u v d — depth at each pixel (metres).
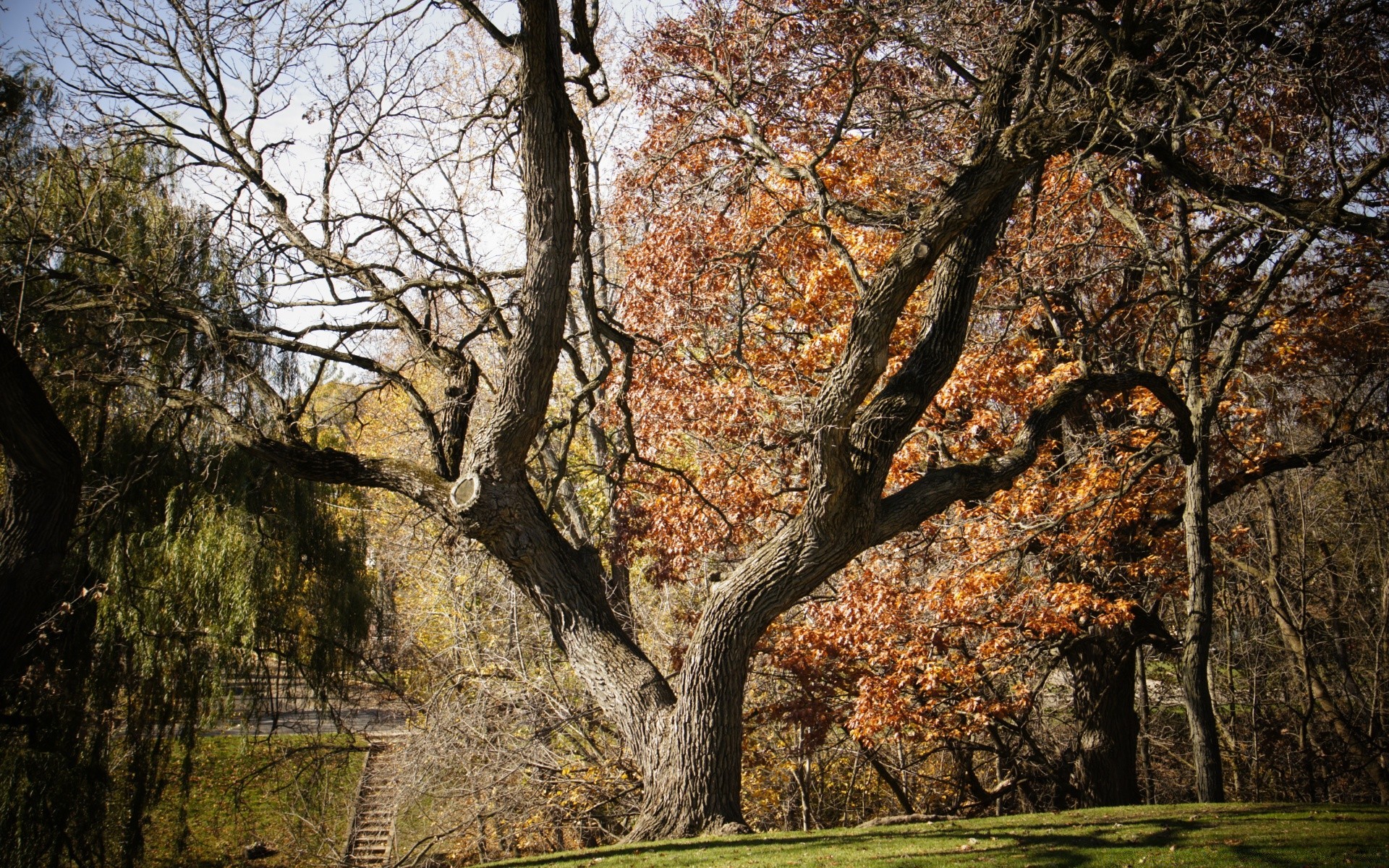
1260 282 12.07
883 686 12.23
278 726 17.33
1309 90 9.72
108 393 12.50
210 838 17.16
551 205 8.27
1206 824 8.28
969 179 7.98
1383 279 12.53
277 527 14.41
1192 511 11.56
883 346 7.95
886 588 12.23
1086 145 9.30
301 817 16.55
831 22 11.20
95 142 10.60
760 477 13.63
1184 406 10.39
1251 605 20.61
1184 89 8.98
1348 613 20.56
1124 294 13.10
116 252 11.63
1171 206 12.47
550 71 8.16
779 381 13.46
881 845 7.57
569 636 9.19
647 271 14.34
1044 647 13.21
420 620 17.72
